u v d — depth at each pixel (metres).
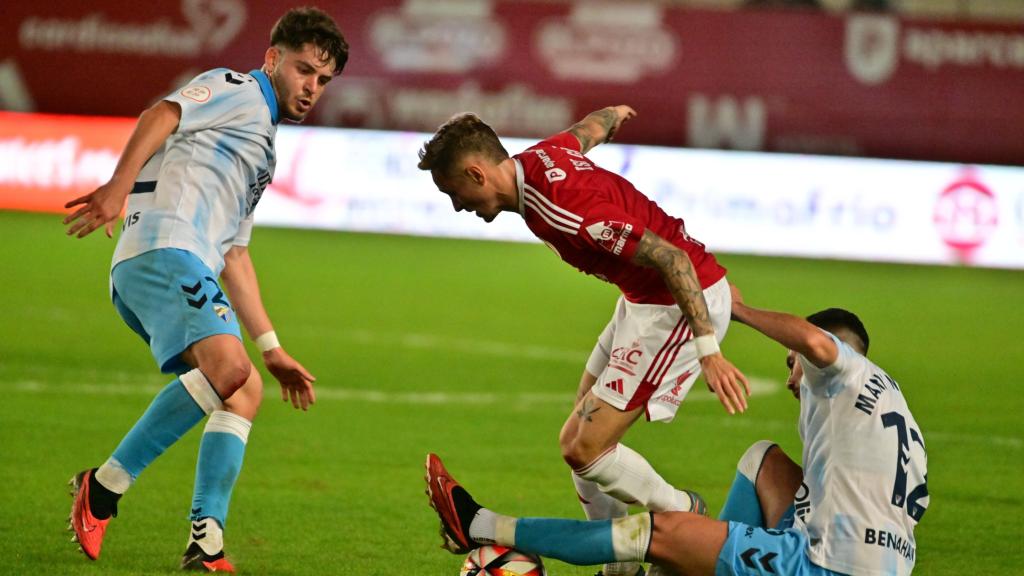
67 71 41.78
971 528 15.82
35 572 12.12
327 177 42.22
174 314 11.83
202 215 12.30
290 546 13.89
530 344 28.72
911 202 40.53
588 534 11.12
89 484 11.80
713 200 40.72
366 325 29.89
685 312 11.21
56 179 41.75
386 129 42.44
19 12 41.81
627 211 11.99
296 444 19.25
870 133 41.34
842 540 10.60
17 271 34.03
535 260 40.38
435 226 42.59
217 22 41.41
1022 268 40.56
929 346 29.80
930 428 22.16
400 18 41.72
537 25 41.50
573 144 13.09
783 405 23.61
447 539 11.75
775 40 41.34
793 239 40.66
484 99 41.72
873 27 41.09
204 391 11.70
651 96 41.41
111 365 24.31
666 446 20.25
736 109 41.44
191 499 15.69
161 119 11.91
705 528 10.88
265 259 37.34
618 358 12.20
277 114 12.89
